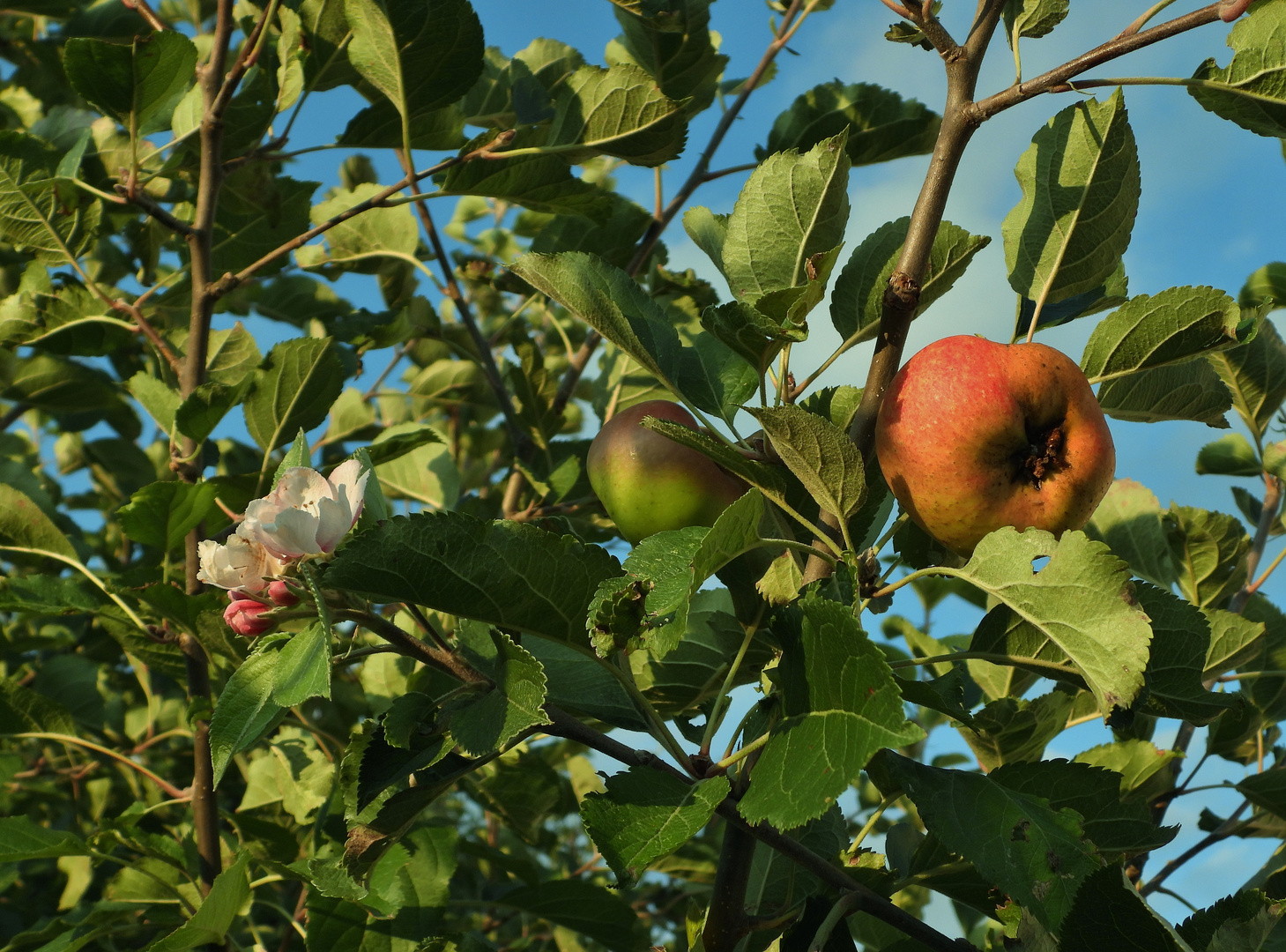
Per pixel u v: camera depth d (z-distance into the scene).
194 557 2.60
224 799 3.94
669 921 4.05
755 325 1.47
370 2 2.55
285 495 1.44
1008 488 1.52
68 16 4.47
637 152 2.84
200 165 3.05
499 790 2.79
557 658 1.77
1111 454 1.58
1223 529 2.71
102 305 3.14
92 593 2.51
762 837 1.45
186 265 3.54
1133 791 2.38
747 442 1.72
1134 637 1.24
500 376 4.04
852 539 1.68
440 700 1.46
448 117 3.07
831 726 1.17
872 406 1.61
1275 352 2.81
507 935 3.68
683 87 3.35
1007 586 1.37
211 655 2.45
